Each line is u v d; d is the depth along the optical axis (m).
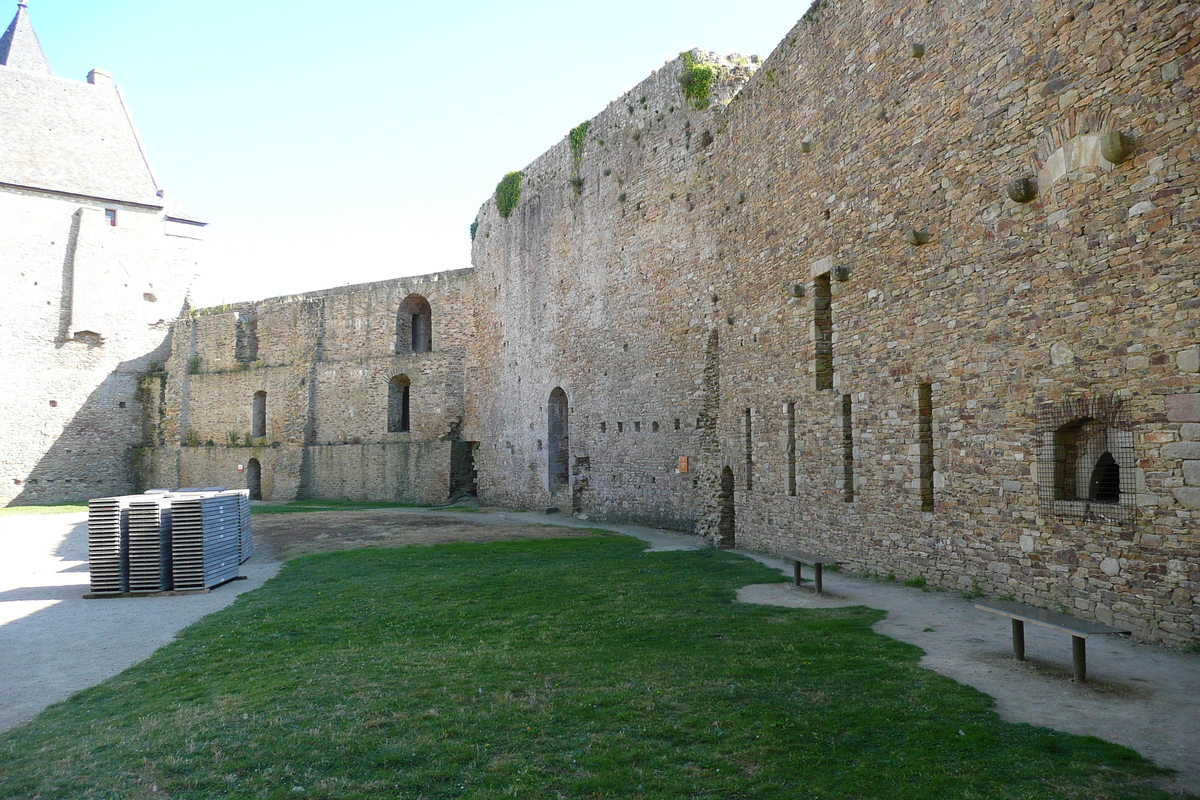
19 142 43.53
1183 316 6.95
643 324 23.52
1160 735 5.10
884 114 11.73
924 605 9.50
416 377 37.31
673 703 6.25
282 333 42.22
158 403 46.03
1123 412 7.54
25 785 5.32
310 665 8.16
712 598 10.88
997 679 6.42
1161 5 7.18
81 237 44.59
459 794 4.80
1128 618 7.44
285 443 40.22
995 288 9.30
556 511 28.45
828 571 13.00
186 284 49.03
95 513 13.69
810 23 14.16
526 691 6.77
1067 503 8.20
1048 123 8.50
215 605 12.51
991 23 9.40
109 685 8.05
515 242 32.38
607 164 25.77
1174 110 7.06
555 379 28.78
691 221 21.14
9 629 11.02
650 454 22.91
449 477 34.78
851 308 12.62
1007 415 9.09
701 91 20.91
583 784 4.81
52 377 43.16
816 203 13.86
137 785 5.21
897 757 4.97
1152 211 7.26
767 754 5.14
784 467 15.06
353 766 5.30
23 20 48.75
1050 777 4.54
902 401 11.21
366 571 14.98
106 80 49.59
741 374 17.36
